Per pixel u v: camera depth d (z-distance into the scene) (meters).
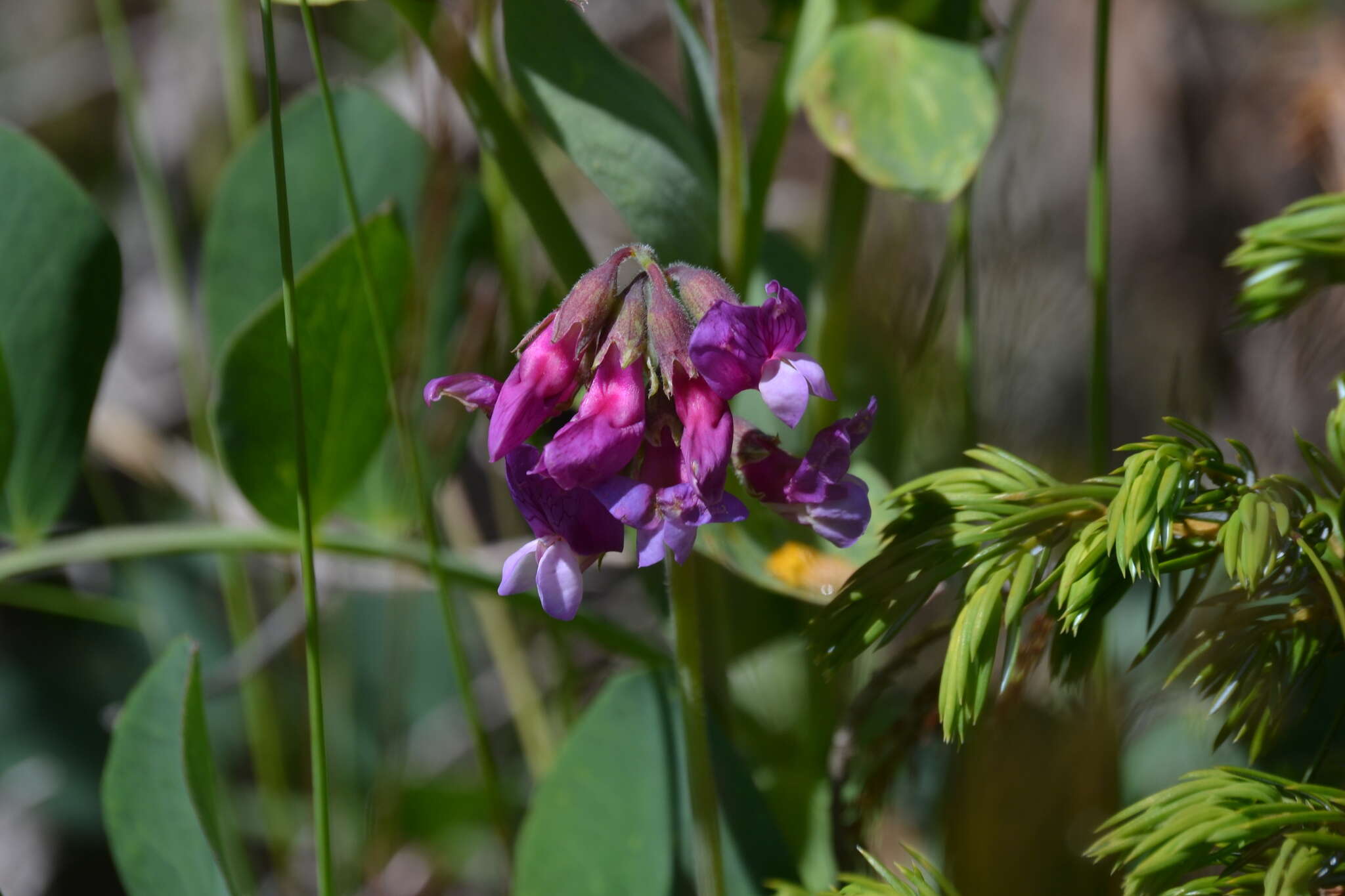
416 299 0.67
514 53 0.65
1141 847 0.61
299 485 0.64
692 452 0.61
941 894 0.64
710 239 0.67
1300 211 0.65
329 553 0.68
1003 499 0.63
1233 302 0.65
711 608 0.69
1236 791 0.61
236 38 0.73
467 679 0.68
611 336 0.62
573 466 0.61
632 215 0.66
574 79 0.66
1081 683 0.64
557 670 0.73
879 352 0.72
